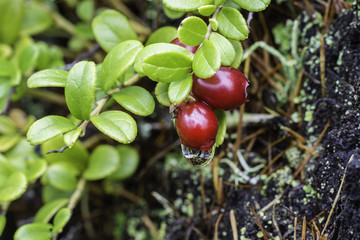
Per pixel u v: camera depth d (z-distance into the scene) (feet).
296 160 0.52
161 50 0.43
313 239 0.46
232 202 0.54
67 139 0.44
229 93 0.43
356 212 0.44
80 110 0.45
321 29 0.53
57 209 0.54
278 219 0.50
